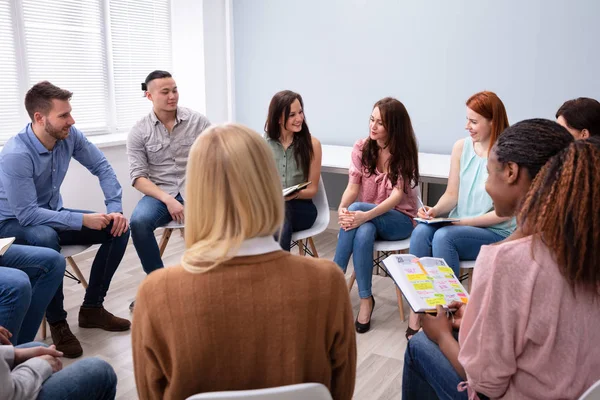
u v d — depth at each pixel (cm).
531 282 109
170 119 328
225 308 98
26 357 150
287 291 100
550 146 118
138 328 102
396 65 409
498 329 114
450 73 392
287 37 446
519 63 371
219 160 98
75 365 147
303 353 103
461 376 137
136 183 315
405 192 289
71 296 317
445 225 267
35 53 358
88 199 375
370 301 277
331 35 428
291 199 306
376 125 282
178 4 447
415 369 155
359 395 221
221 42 461
